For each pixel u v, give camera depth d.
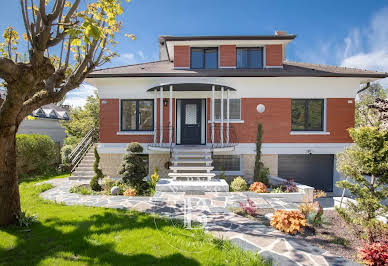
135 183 8.74
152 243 4.31
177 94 11.59
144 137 11.49
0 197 4.98
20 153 12.29
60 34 4.93
